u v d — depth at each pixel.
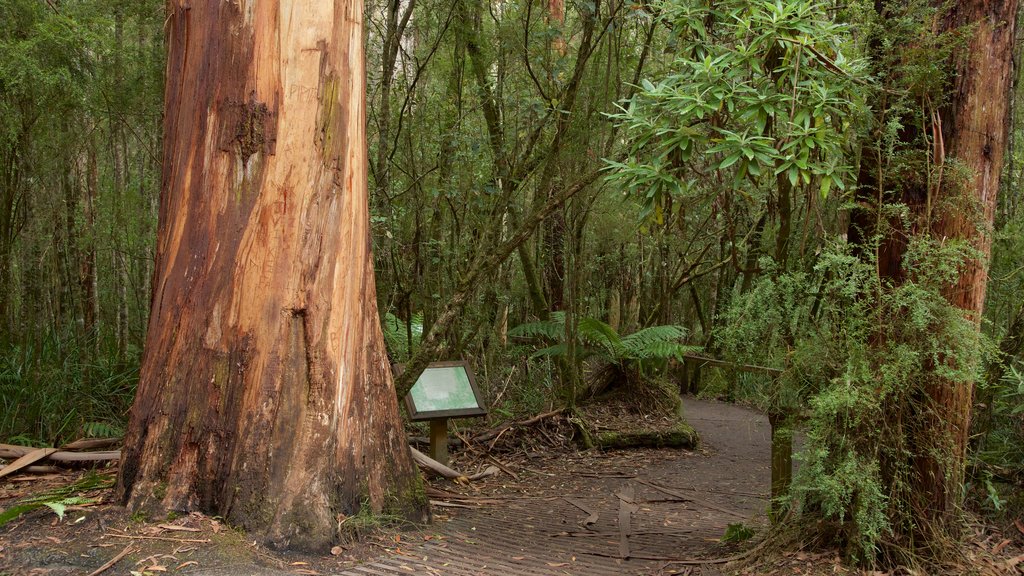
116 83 7.48
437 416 6.57
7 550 3.54
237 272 4.22
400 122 7.73
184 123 4.38
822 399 3.55
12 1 6.55
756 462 8.43
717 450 9.07
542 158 8.14
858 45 4.01
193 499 4.12
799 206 5.72
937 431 3.65
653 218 4.58
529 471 7.52
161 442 4.18
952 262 3.56
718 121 4.24
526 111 8.06
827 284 3.75
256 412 4.13
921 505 3.68
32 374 6.55
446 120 8.34
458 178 8.12
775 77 4.05
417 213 8.18
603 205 10.50
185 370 4.23
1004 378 4.21
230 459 4.11
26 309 7.94
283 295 4.21
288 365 4.20
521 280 12.15
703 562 4.13
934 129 3.66
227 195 4.25
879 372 3.60
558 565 4.11
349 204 4.45
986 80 3.66
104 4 7.23
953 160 3.64
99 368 7.19
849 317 3.66
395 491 4.66
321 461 4.17
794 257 4.40
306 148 4.27
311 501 4.07
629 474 7.60
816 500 3.87
